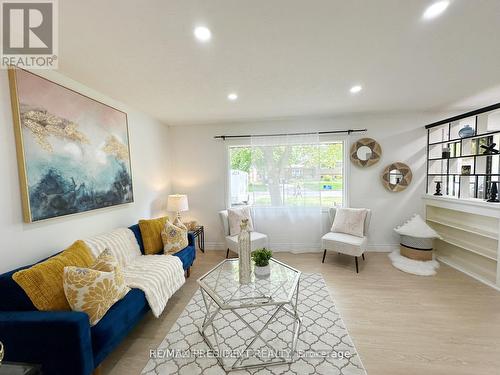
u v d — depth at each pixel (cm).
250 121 393
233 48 170
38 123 178
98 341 139
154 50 170
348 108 328
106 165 250
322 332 192
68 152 204
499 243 252
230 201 413
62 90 200
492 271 284
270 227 399
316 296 247
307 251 391
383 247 379
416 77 227
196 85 237
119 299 167
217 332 194
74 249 179
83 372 127
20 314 131
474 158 286
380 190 375
